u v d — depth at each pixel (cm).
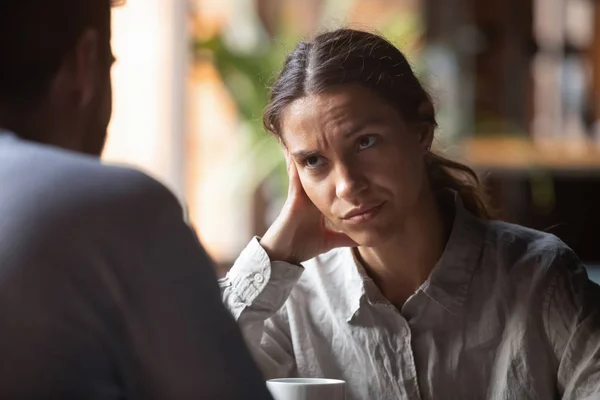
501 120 700
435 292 184
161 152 554
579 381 176
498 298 184
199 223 604
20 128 139
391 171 169
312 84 168
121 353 127
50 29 135
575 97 716
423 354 186
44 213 126
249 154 545
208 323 130
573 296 181
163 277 129
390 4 625
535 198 649
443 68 649
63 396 122
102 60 144
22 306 124
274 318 200
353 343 191
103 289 126
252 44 560
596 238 655
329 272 196
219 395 128
